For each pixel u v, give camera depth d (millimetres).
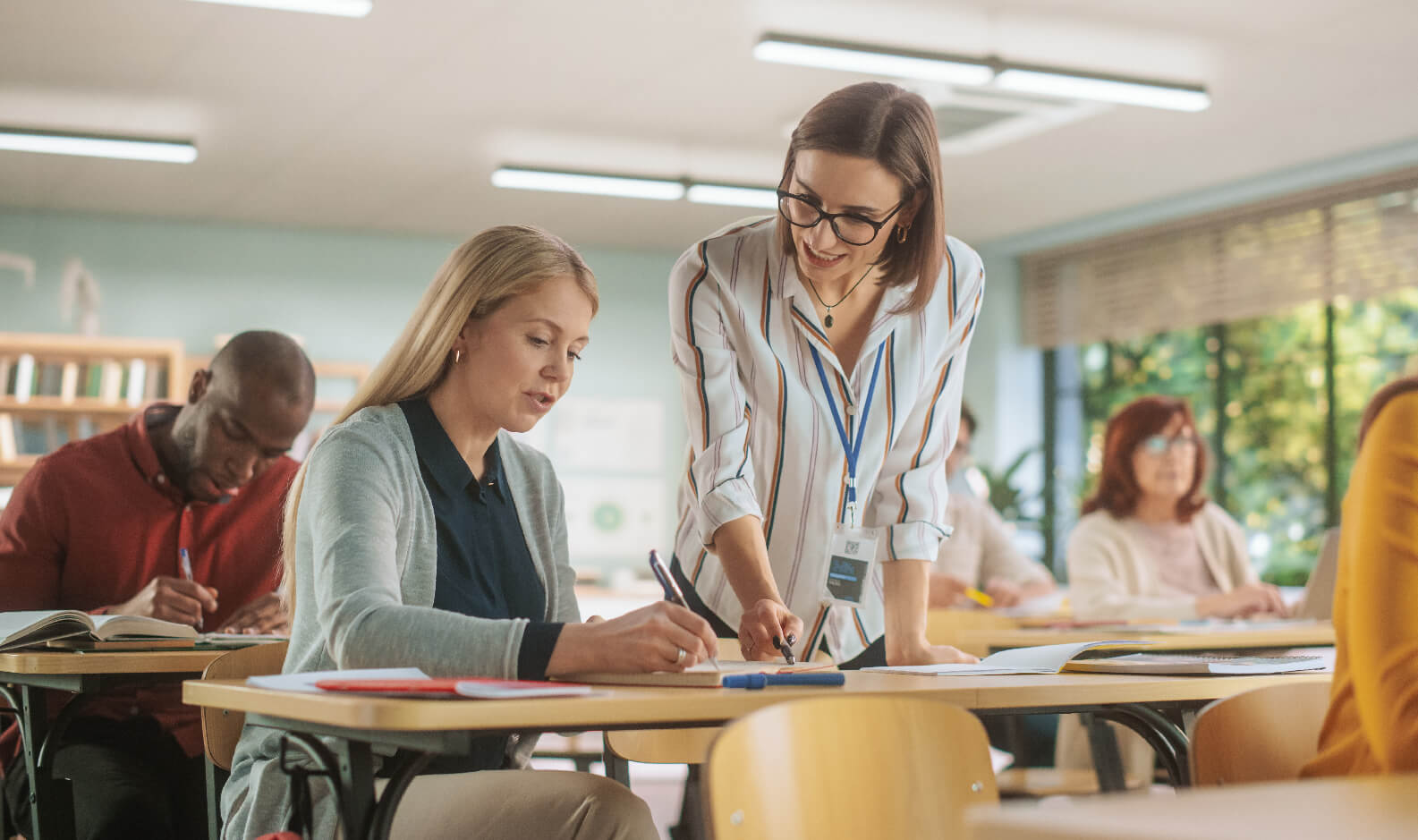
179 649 2141
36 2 4668
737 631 2098
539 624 1357
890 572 2086
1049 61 5223
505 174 6660
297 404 2713
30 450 7164
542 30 4918
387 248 8102
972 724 1210
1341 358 6895
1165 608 3830
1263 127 6090
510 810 1438
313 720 1120
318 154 6461
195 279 7707
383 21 4828
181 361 7414
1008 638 3047
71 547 2680
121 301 7559
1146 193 7262
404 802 1469
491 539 1753
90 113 5863
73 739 2271
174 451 2746
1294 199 6898
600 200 7348
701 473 1980
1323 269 6750
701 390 2010
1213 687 1483
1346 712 1072
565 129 6102
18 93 5617
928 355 2070
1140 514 4141
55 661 1963
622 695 1179
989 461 8516
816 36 4918
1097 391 8281
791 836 1047
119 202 7309
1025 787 3094
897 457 2139
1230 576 4184
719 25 4867
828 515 2047
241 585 2824
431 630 1354
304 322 7902
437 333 1697
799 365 2029
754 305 2018
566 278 1715
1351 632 1010
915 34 4941
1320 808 679
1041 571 5129
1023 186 7121
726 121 5980
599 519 8383
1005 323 8602
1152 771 3395
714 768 992
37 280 7406
